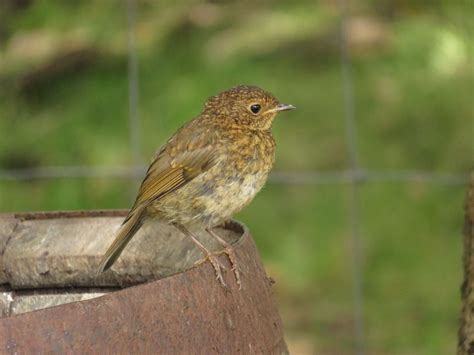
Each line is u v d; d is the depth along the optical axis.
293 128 14.41
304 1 15.13
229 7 14.85
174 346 5.05
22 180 13.68
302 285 13.50
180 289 5.15
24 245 6.74
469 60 14.47
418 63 14.56
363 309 13.08
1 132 13.83
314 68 14.69
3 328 4.67
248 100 7.54
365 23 15.01
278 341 5.74
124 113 13.56
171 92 13.63
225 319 5.33
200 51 14.23
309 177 10.05
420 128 14.33
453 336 12.56
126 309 4.94
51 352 4.73
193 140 7.27
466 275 7.55
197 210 7.23
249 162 7.38
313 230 13.98
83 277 6.66
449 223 13.81
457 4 14.62
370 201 14.07
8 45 14.32
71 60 14.11
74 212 6.88
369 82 14.59
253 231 14.02
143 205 7.14
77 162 13.43
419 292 13.16
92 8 14.23
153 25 14.38
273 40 14.64
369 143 14.25
